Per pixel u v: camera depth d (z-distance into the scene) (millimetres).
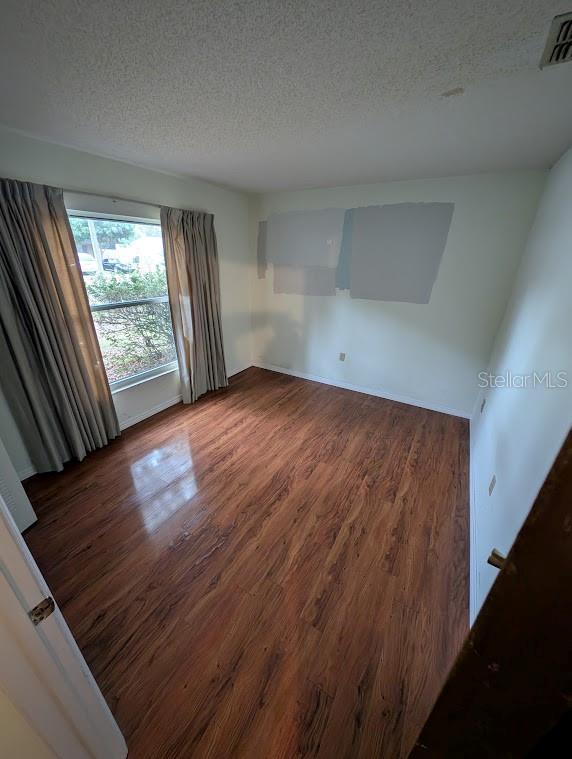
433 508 1915
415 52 963
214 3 783
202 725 1002
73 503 1900
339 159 2107
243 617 1313
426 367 3105
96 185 2100
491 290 2611
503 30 852
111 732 847
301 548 1635
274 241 3510
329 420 2943
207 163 2252
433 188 2580
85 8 794
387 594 1415
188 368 3102
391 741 974
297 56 993
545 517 380
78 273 2061
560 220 1617
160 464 2281
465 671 507
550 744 524
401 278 2961
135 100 1305
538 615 417
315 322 3604
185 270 2791
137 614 1318
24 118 1516
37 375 1959
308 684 1104
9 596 509
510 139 1659
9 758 567
